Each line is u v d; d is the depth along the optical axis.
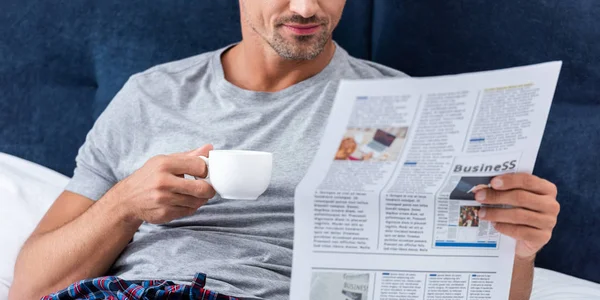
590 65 1.63
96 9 1.77
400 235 1.06
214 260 1.28
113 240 1.29
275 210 1.34
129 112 1.46
